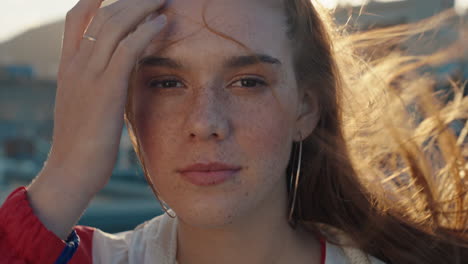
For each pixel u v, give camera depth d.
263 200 1.06
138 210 4.20
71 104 1.02
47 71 13.05
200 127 0.97
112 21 1.02
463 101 1.56
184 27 1.00
